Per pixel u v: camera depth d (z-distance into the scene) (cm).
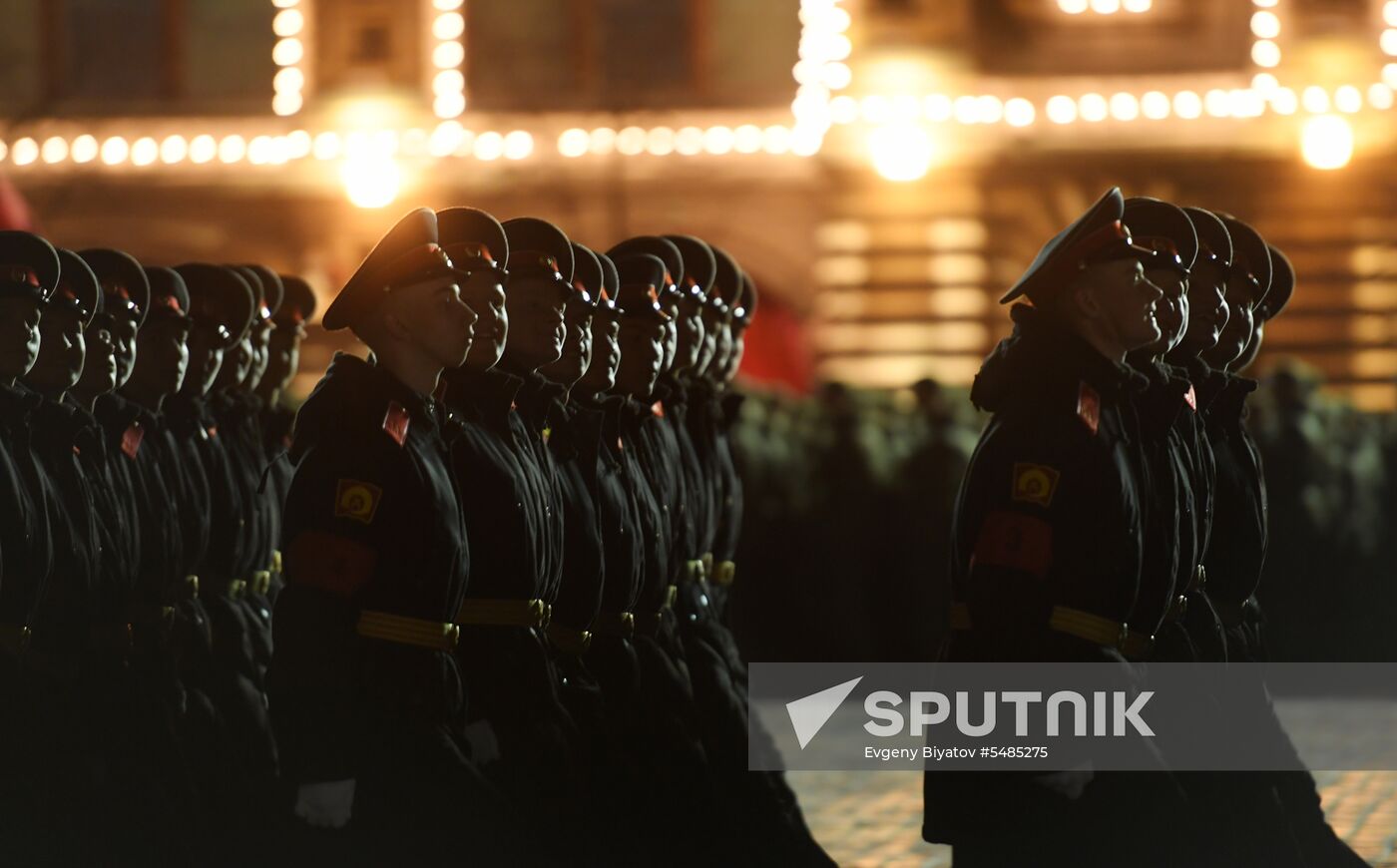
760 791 2645
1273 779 2331
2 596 2019
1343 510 5519
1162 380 2077
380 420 1823
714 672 2653
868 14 9838
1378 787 3616
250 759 2620
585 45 10262
